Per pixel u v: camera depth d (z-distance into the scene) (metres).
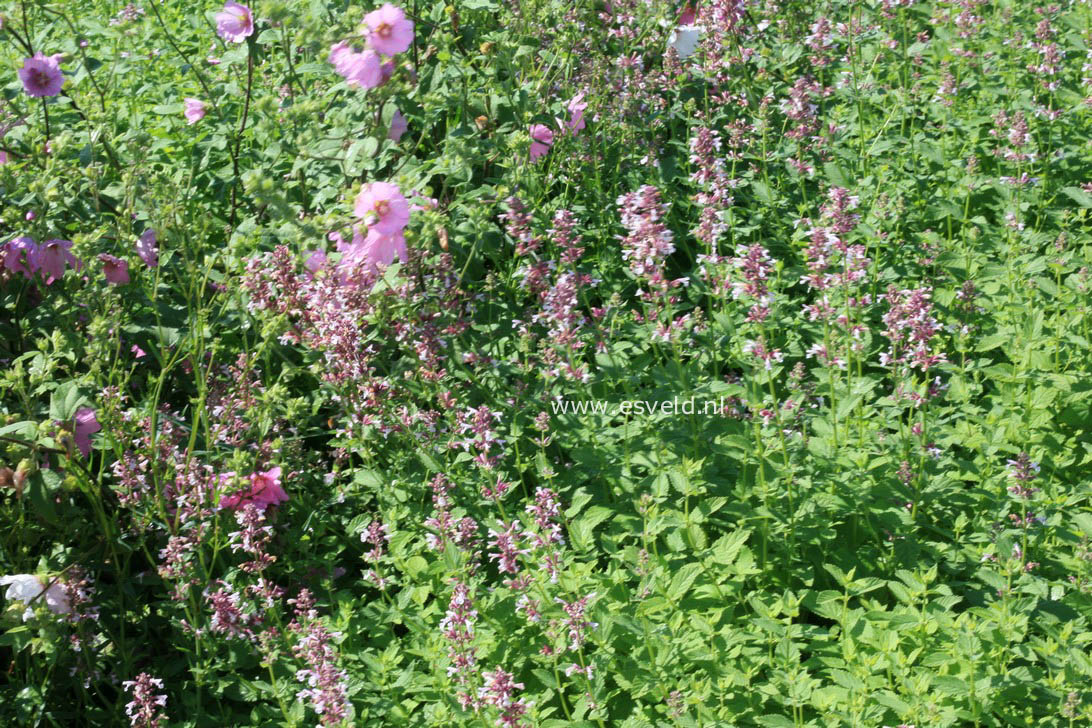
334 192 4.93
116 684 4.01
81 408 4.00
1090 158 6.39
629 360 4.83
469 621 3.63
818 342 4.82
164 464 4.17
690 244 6.08
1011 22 7.42
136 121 6.05
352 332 4.35
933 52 7.36
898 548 4.22
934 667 3.72
